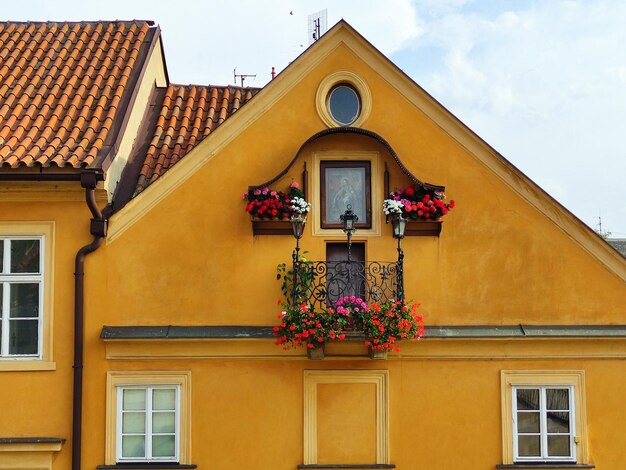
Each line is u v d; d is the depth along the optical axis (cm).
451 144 1121
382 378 1087
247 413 1079
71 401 1069
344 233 1103
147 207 1099
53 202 1091
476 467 1080
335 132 1088
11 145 1080
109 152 1080
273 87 1120
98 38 1352
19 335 1084
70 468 1056
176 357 1081
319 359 1079
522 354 1092
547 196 1108
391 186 1109
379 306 1041
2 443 1045
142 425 1077
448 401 1087
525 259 1108
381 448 1078
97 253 1091
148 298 1089
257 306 1093
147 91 1322
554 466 1073
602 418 1088
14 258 1091
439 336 1074
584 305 1102
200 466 1071
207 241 1101
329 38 1125
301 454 1076
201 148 1109
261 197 1082
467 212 1112
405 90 1125
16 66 1265
